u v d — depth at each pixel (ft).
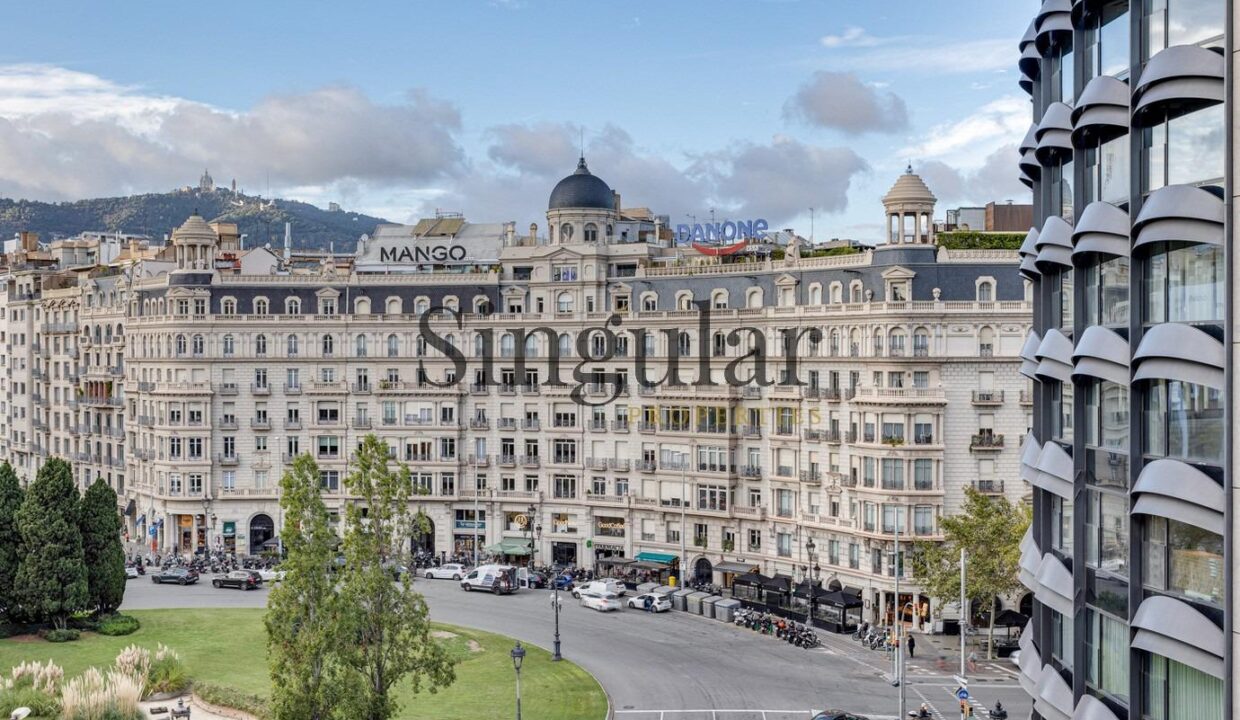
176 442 493.77
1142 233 117.19
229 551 490.49
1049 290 153.69
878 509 376.07
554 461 475.31
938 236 395.96
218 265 562.25
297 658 225.15
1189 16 111.86
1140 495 118.01
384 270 560.20
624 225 579.48
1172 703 115.65
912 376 377.71
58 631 339.98
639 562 440.45
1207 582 111.04
